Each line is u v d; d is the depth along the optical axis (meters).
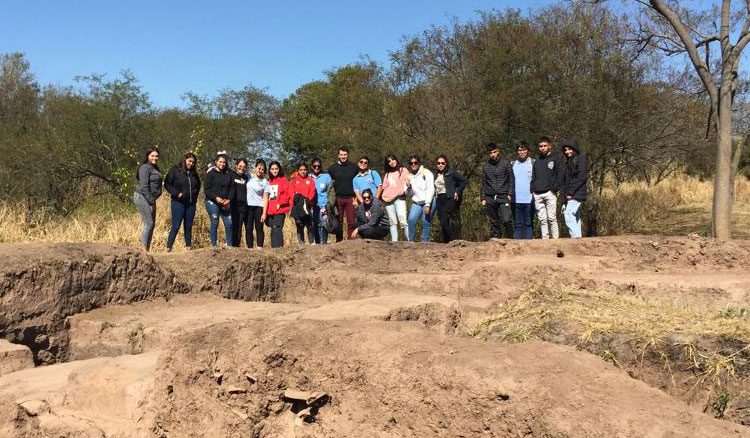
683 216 19.52
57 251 6.89
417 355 3.43
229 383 3.84
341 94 18.45
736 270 8.30
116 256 7.24
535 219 15.27
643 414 2.79
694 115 15.94
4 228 12.46
